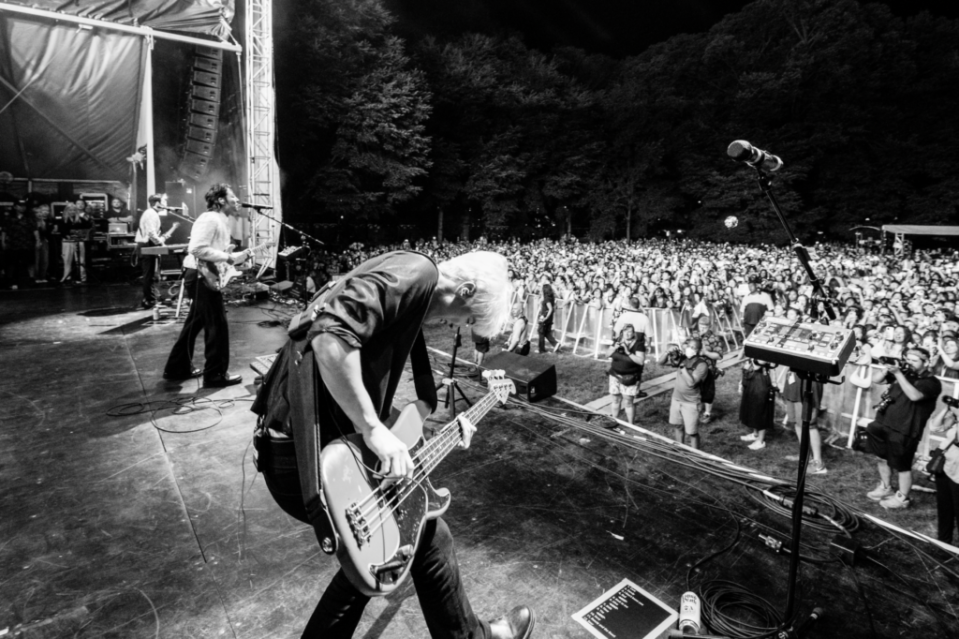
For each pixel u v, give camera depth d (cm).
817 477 712
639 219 5219
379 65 3525
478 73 4341
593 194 5109
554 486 339
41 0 1030
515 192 4819
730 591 247
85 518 276
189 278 470
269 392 170
